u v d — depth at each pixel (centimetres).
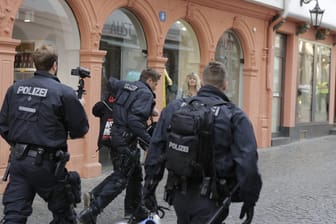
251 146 376
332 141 1658
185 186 385
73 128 475
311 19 1560
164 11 1099
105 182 611
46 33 926
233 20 1320
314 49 1747
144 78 629
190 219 393
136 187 638
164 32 1105
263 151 1389
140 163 633
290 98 1603
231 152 381
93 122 950
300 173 1055
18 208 458
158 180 415
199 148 373
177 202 392
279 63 1587
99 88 959
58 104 463
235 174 384
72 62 952
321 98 1825
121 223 628
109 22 1018
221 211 384
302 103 1694
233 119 382
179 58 1204
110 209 717
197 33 1224
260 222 683
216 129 379
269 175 1027
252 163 372
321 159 1254
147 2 1053
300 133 1673
